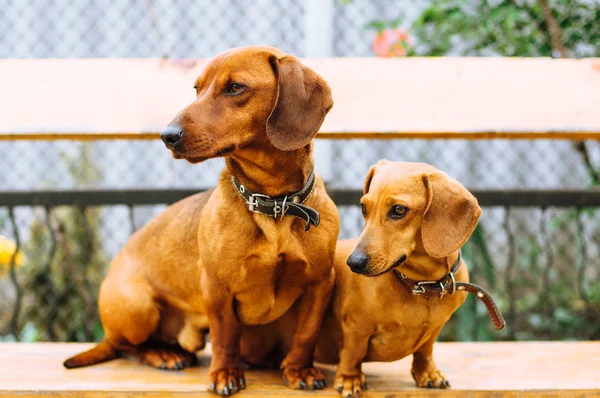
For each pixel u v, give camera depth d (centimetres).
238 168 247
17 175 543
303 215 244
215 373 254
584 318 459
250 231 248
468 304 427
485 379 269
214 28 501
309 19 409
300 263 249
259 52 240
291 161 245
